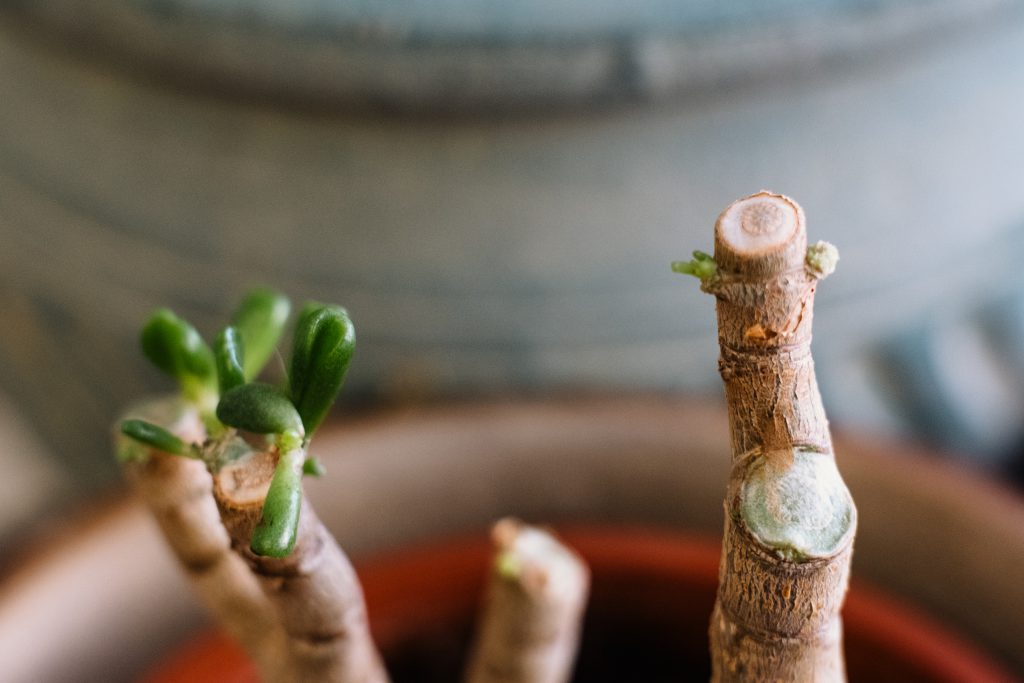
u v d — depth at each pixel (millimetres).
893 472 522
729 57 499
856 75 534
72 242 665
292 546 277
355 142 548
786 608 293
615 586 527
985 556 501
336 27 498
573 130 532
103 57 544
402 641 537
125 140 588
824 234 596
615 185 557
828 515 287
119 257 651
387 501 572
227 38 508
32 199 661
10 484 898
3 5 544
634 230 576
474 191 562
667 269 594
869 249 615
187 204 603
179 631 539
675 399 591
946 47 541
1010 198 642
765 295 273
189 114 560
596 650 538
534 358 639
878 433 732
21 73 596
